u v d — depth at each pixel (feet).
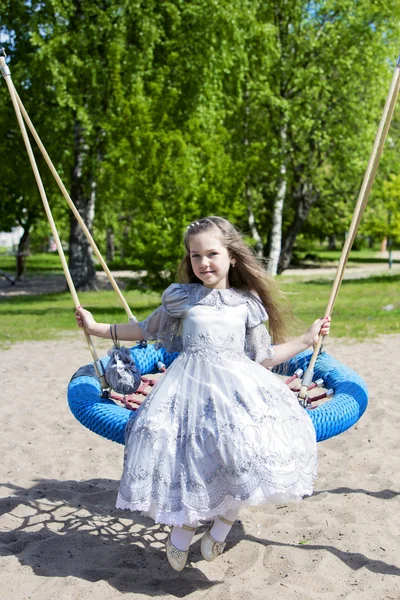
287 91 81.71
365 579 10.82
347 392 13.04
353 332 38.63
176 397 10.71
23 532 12.99
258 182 90.63
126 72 61.31
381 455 17.11
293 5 78.59
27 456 17.49
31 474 16.17
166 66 58.08
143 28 60.64
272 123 82.02
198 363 10.96
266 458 10.03
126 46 62.34
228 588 10.57
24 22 65.51
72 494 14.93
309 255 136.36
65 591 10.55
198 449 10.17
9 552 12.12
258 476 9.92
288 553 11.76
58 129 68.64
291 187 98.94
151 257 52.65
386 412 20.70
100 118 61.77
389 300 57.72
